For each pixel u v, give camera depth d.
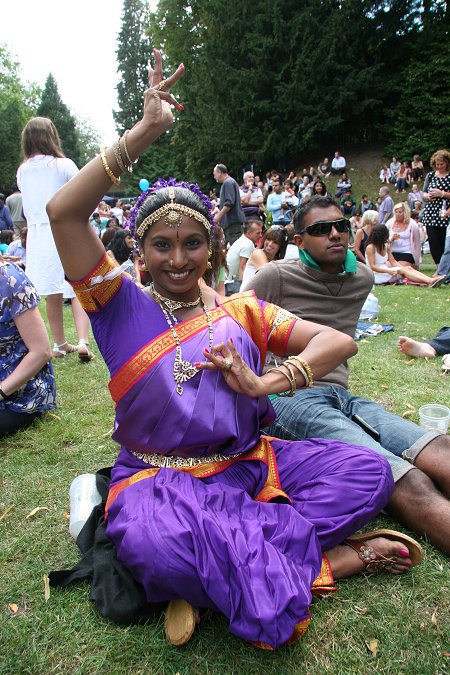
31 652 1.71
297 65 29.53
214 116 32.66
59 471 2.88
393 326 5.98
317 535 1.87
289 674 1.61
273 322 2.11
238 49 31.78
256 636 1.52
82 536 2.15
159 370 1.86
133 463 2.01
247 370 1.88
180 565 1.60
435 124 28.55
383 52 30.97
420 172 26.52
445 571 2.01
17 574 2.08
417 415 3.44
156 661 1.67
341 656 1.67
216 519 1.69
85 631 1.80
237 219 9.42
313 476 2.05
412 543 1.94
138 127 1.73
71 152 59.59
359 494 1.93
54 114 58.28
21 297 3.18
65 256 1.82
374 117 31.47
